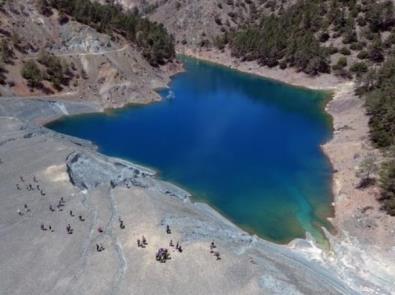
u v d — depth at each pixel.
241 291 55.03
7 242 62.16
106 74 131.38
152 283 55.50
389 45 153.12
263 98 141.88
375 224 71.94
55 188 74.62
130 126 113.19
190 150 100.44
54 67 125.69
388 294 59.25
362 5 170.88
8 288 54.75
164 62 165.38
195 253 60.44
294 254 66.69
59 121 113.88
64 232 64.06
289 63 167.75
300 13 181.75
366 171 83.94
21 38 129.12
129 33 158.75
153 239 62.56
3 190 73.81
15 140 92.12
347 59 156.38
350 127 110.94
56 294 53.88
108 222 66.31
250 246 65.88
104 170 82.31
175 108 128.25
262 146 103.56
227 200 81.38
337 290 58.81
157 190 78.88
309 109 131.38
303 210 78.81
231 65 182.25
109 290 54.41
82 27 139.88
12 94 115.81
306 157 98.00
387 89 112.31
